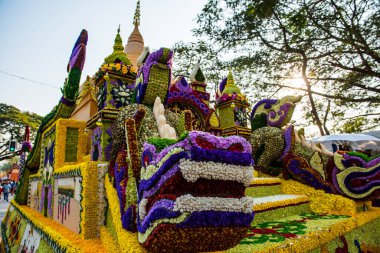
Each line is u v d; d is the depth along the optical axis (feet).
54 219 14.05
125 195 7.73
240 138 6.01
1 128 101.91
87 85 20.76
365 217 14.32
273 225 11.00
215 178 5.50
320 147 18.16
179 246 5.52
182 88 18.75
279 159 17.88
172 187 5.49
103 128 13.37
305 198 15.23
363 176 14.79
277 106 20.15
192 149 5.26
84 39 15.29
